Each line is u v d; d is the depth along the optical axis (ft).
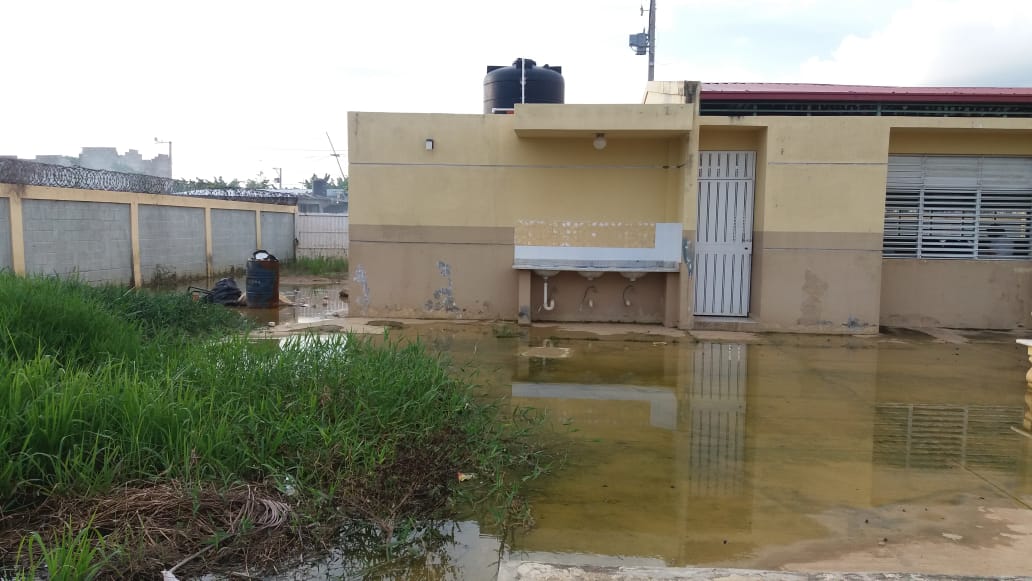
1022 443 17.65
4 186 37.58
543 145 34.19
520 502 13.83
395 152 34.40
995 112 33.65
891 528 12.85
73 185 44.21
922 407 20.83
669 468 15.76
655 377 24.08
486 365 25.49
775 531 12.71
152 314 27.91
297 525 12.12
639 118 31.32
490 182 34.45
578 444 17.28
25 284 21.42
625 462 16.10
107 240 46.93
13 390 13.62
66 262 42.80
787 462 16.22
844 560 11.61
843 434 18.28
